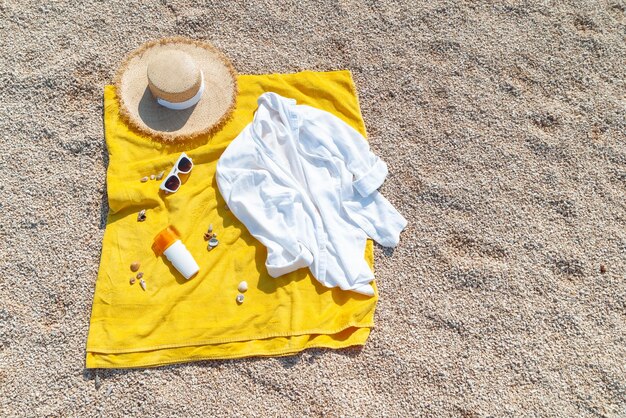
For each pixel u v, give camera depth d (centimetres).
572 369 249
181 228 256
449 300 259
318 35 312
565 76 313
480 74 310
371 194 271
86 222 262
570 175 288
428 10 322
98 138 277
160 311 241
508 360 249
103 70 293
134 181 263
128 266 249
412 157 287
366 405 237
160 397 231
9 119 277
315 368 240
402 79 305
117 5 308
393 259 265
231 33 309
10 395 229
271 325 242
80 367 235
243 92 288
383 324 253
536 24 325
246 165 264
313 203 263
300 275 253
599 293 264
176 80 257
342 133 275
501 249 270
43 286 249
